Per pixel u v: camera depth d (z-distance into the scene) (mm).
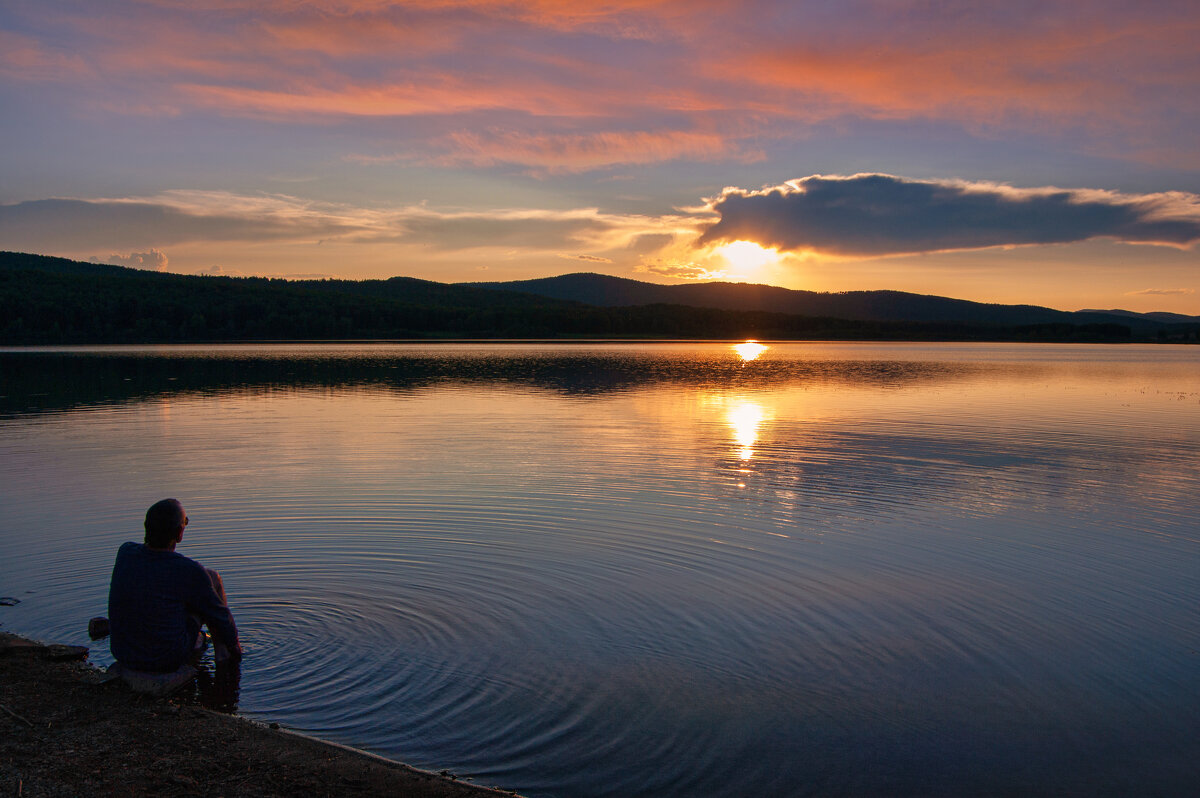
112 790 4609
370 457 16125
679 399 29469
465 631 7203
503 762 5152
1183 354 89312
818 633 7312
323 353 78438
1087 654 6953
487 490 12984
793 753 5336
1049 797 4906
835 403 28203
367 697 5969
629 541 10109
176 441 18328
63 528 10602
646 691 6141
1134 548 10031
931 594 8344
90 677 6238
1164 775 5180
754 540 10250
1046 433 20375
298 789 4723
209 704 5848
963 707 6012
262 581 8469
